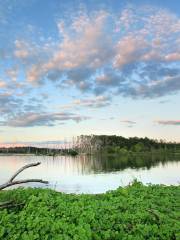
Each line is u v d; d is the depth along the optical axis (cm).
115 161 10788
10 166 7700
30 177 4803
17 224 836
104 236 792
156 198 1124
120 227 841
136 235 802
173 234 826
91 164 9225
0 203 959
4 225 832
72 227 816
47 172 6131
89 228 807
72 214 896
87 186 3369
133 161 10381
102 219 877
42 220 847
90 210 931
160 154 17012
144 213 922
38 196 1054
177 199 1126
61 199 1023
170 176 4794
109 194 1149
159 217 900
